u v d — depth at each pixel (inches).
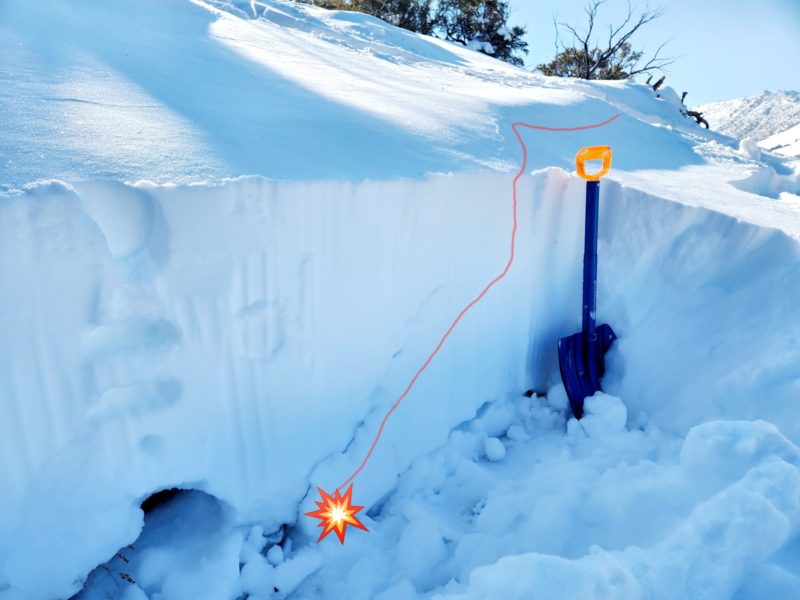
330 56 167.0
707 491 60.4
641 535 60.7
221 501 64.1
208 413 59.2
